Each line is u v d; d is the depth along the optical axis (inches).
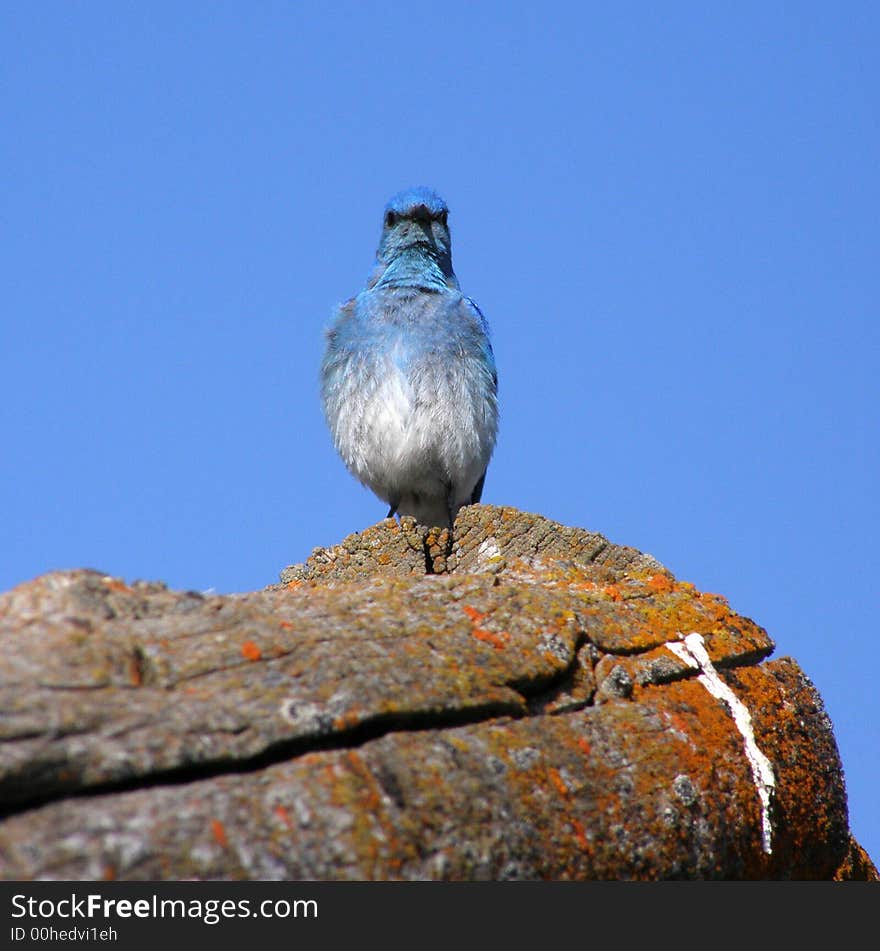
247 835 248.8
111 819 239.6
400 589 349.1
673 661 374.0
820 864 381.4
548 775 305.1
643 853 311.1
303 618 314.7
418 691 299.4
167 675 274.1
